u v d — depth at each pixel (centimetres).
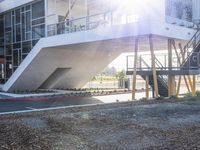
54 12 2206
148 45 2138
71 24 2150
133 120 903
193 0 1958
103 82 4547
